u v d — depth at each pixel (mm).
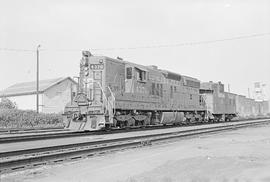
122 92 21125
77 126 19891
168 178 7504
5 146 13609
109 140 14086
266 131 22891
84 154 11039
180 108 29125
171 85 28156
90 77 20859
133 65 22766
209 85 35094
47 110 50750
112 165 9523
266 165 8922
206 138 17953
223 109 38031
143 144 14125
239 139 17094
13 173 8266
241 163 9234
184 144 15078
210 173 8031
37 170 8688
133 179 7512
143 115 23688
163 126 26875
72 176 8062
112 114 19766
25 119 32781
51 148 11570
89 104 19766
